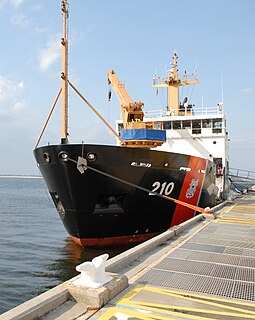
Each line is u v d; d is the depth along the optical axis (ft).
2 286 36.29
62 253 50.37
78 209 40.65
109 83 65.05
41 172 45.55
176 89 82.33
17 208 132.87
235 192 118.21
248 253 25.99
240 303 15.99
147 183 42.29
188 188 48.83
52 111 46.96
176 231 33.27
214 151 70.69
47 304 13.99
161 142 50.83
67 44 44.39
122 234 43.52
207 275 20.22
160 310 14.76
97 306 14.65
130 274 19.92
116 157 38.83
